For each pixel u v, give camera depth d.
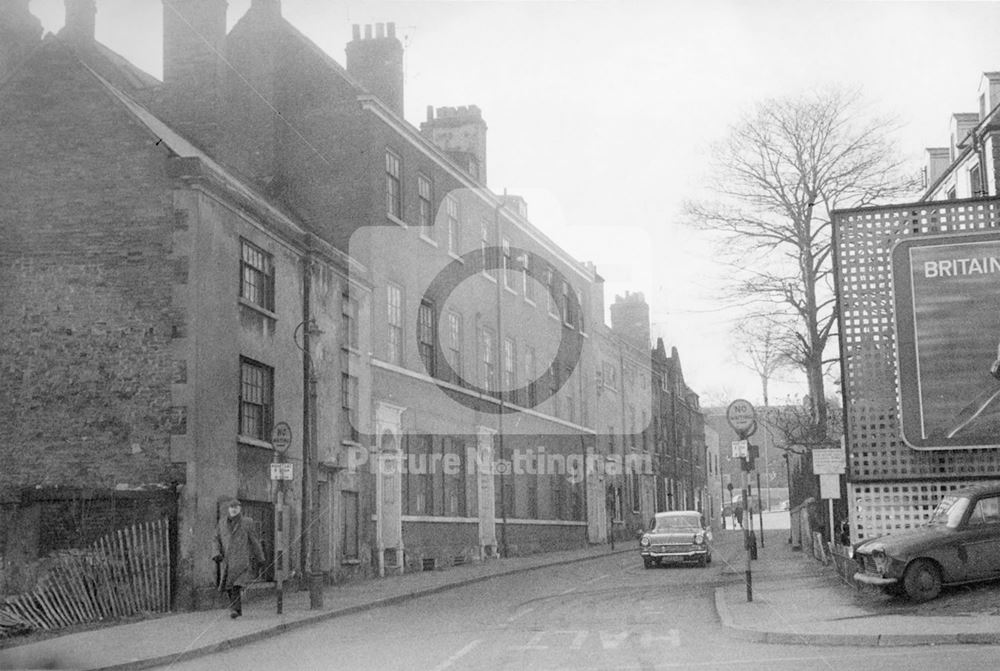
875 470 20.41
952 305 20.03
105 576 19.30
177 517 19.80
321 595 19.94
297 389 24.64
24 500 19.47
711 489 76.56
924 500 20.31
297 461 24.33
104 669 12.91
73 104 21.28
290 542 23.80
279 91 30.42
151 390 20.28
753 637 14.73
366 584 25.91
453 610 20.22
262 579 22.52
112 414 20.30
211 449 20.59
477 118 39.84
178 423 20.06
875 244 20.67
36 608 18.52
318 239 25.72
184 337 20.33
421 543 30.81
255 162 30.00
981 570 17.09
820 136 35.50
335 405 26.58
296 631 17.25
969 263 20.03
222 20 25.11
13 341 20.70
